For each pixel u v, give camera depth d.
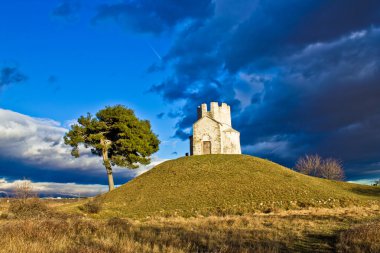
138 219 35.09
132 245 15.52
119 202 44.81
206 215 36.62
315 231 20.97
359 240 16.94
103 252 14.17
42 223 19.91
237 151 63.78
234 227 23.28
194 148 62.53
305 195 40.81
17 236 16.67
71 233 19.14
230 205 39.16
